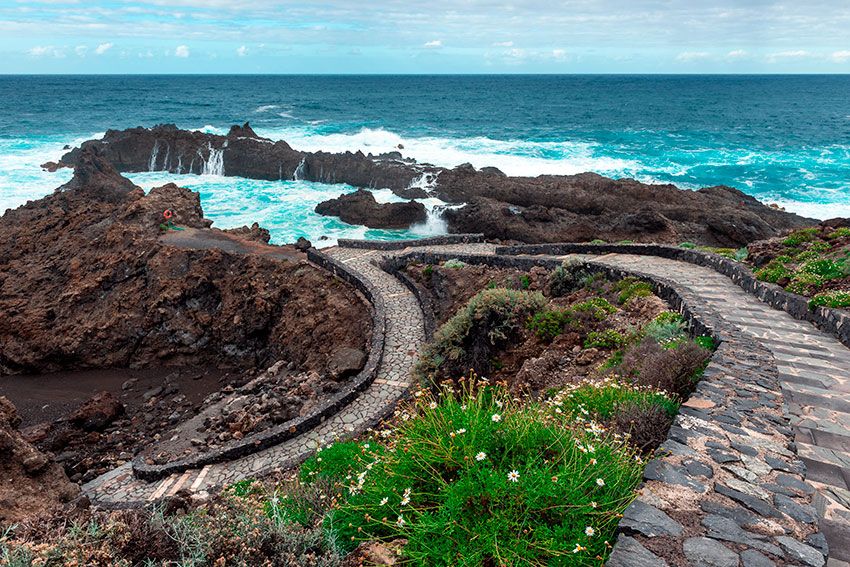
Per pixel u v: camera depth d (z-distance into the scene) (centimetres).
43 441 1914
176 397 2273
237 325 2608
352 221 4534
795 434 694
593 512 462
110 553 433
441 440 542
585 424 703
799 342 1126
